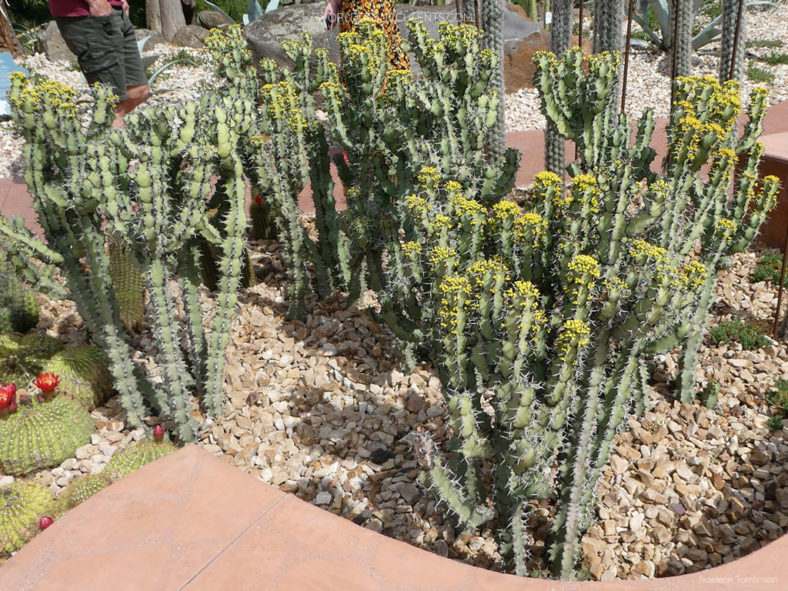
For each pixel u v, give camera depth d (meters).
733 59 5.25
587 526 2.91
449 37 3.21
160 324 3.21
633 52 10.95
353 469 3.36
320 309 4.62
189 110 3.00
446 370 2.98
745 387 3.80
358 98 3.87
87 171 3.27
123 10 6.15
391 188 3.58
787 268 4.77
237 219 3.29
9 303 4.25
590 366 2.52
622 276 2.59
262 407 3.77
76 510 2.45
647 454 3.37
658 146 7.38
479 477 2.81
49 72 10.83
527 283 2.26
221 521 2.38
